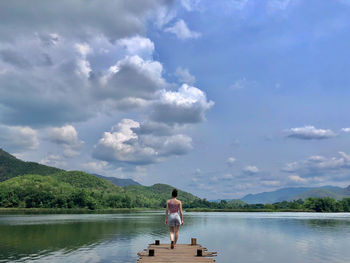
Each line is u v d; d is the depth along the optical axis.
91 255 26.66
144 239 39.34
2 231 50.06
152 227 61.09
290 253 29.45
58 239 38.69
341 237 44.19
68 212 190.25
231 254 28.81
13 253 27.50
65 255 26.56
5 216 120.69
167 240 38.81
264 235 47.25
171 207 22.09
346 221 90.88
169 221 21.94
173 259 17.72
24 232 48.25
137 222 80.81
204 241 39.22
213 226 67.88
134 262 23.58
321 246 34.56
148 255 19.19
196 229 59.25
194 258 18.11
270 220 97.25
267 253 29.45
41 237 40.91
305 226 67.88
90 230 52.75
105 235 44.16
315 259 26.36
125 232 49.25
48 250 29.36
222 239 41.62
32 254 27.02
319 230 56.78
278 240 40.44
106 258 25.23
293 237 44.16
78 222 78.56
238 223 79.75
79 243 34.81
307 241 39.28
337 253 29.56
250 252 30.05
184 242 37.41
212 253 20.59
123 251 28.94
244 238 42.94
